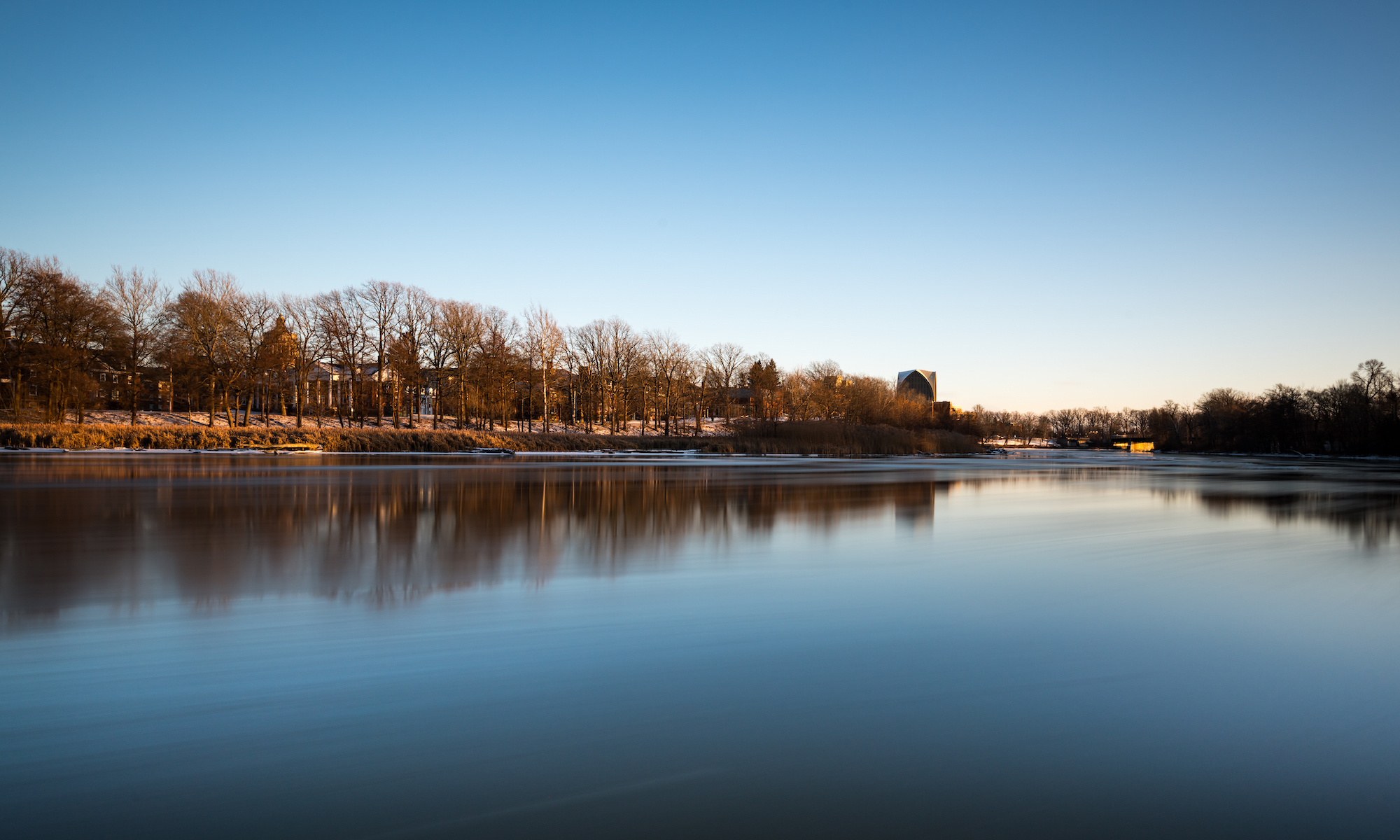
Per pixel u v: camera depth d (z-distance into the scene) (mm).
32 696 6074
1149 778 4969
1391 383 97750
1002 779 4914
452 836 4109
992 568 12531
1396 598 10477
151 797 4508
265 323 71812
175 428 57438
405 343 76062
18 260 62500
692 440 71875
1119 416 194875
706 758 5145
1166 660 7531
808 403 105625
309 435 59500
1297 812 4547
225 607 9109
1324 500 26469
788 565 12539
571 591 10281
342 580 10758
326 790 4613
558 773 4887
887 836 4188
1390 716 6082
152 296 69312
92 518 17203
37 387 61062
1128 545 15367
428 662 7086
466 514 18672
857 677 6887
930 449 81250
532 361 82375
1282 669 7270
